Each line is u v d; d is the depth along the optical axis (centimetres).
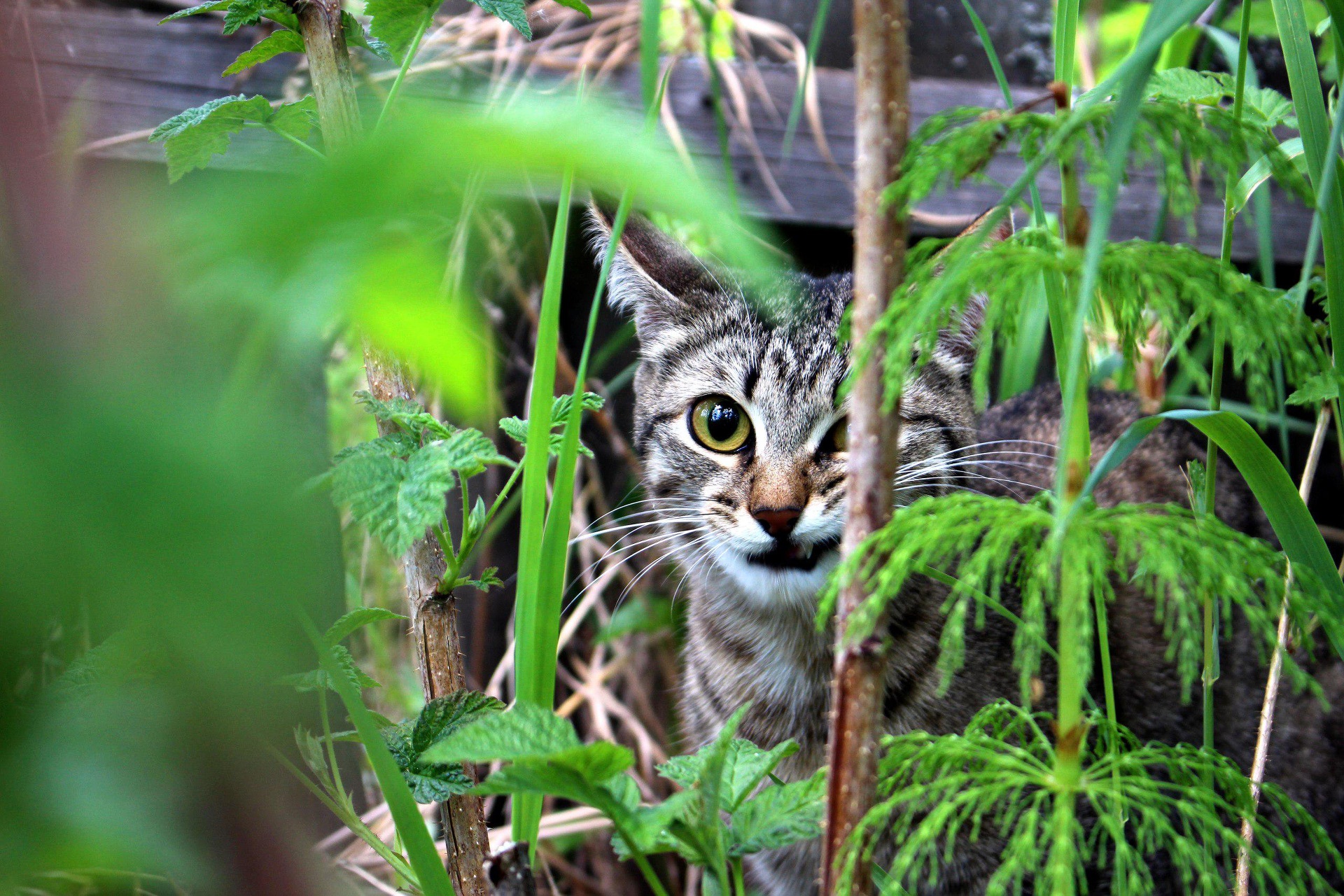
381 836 266
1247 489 305
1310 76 147
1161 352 269
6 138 35
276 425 46
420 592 150
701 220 35
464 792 119
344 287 35
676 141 306
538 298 316
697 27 330
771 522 236
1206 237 334
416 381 198
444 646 149
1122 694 261
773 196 326
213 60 285
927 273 106
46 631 43
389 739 138
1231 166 99
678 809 106
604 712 317
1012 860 100
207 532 33
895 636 231
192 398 35
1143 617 271
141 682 108
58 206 35
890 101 95
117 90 274
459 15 344
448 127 31
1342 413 155
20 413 32
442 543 143
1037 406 311
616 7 345
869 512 100
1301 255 339
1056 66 139
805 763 248
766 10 363
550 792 105
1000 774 106
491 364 297
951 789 116
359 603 276
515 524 329
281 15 145
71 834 46
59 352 34
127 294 35
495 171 38
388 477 115
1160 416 112
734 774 127
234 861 50
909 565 115
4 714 46
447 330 36
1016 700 242
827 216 333
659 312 267
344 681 116
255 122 152
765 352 248
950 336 258
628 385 355
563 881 305
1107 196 85
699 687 271
